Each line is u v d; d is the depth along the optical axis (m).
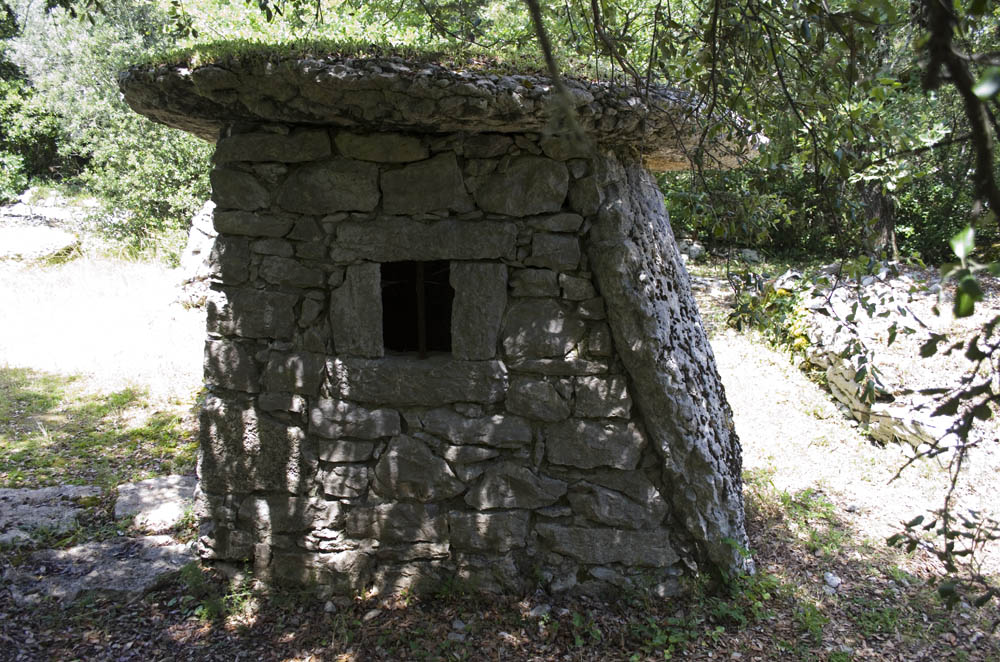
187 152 11.84
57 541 3.90
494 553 3.47
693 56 2.90
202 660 3.09
